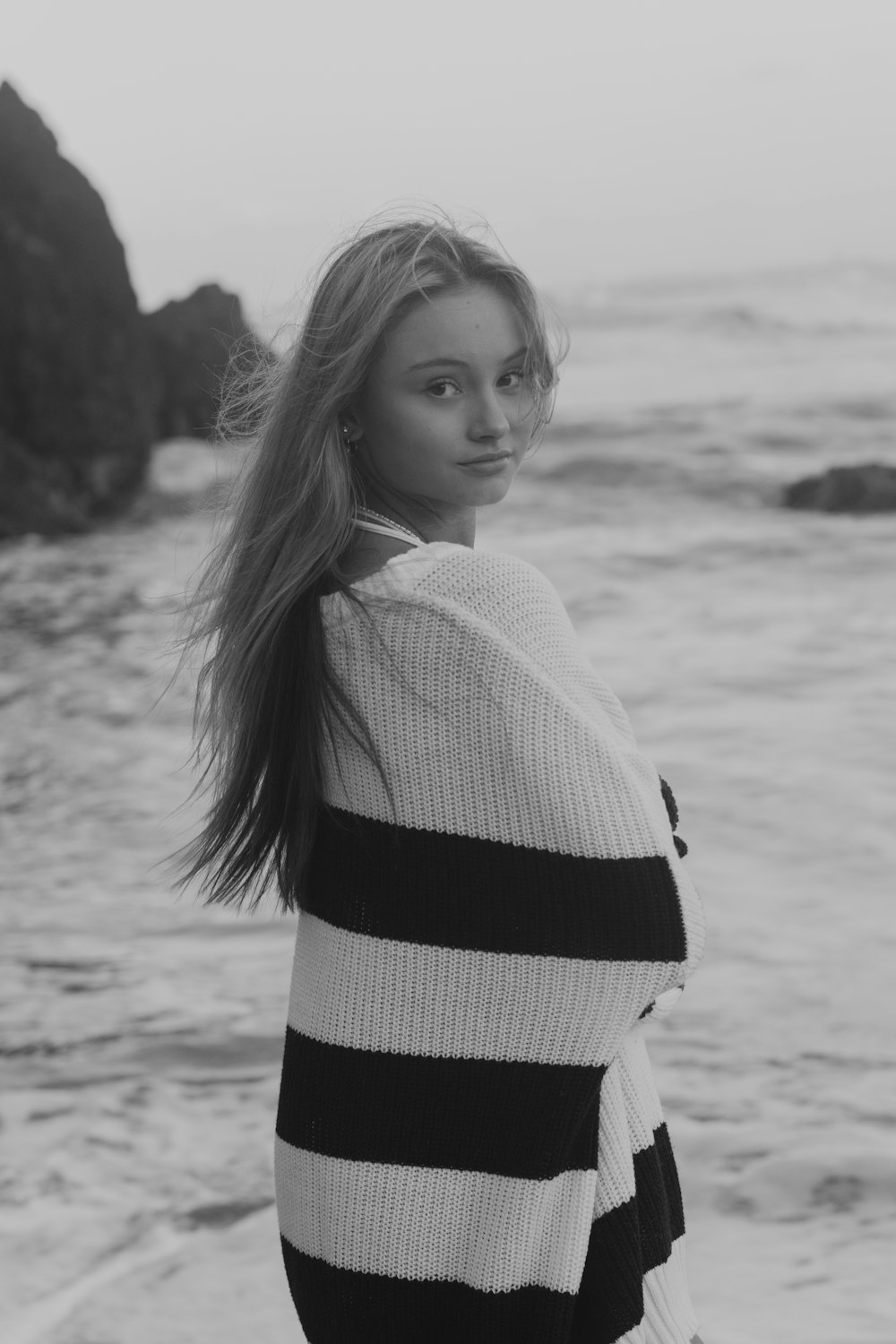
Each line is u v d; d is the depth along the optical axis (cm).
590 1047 139
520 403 155
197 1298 254
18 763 610
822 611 840
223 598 158
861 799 505
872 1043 338
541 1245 143
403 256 148
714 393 2617
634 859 137
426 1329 147
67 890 464
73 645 838
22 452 1373
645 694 669
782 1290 250
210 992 384
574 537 1198
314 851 154
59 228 1495
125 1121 317
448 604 142
